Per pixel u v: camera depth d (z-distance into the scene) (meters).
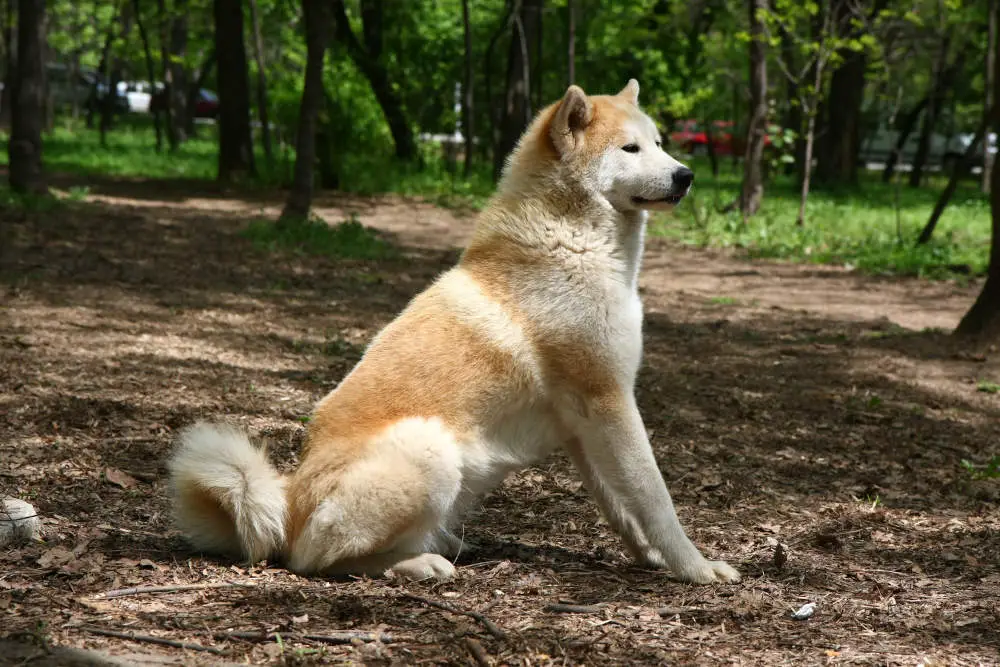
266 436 6.41
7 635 3.28
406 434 3.98
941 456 6.91
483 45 32.53
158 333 9.27
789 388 8.90
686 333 11.34
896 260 17.33
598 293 4.21
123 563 4.14
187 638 3.39
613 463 4.25
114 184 23.56
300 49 35.88
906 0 26.67
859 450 7.02
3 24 35.03
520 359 4.18
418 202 24.27
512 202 4.36
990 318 10.62
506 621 3.71
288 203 17.22
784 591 4.21
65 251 13.34
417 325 4.23
